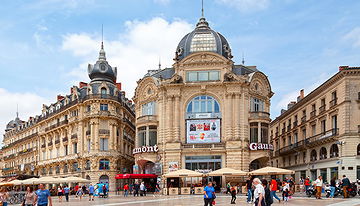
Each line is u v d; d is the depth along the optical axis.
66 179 48.59
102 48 77.31
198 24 63.56
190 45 59.72
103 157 68.75
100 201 38.72
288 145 69.88
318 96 56.16
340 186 38.62
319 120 55.34
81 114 72.25
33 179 49.47
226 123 55.00
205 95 56.41
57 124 80.25
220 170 46.84
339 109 48.47
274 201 32.50
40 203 18.83
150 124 57.59
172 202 33.88
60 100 84.00
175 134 55.50
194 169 54.78
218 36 60.41
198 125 55.69
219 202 33.12
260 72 58.50
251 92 56.81
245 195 45.66
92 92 71.31
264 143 56.09
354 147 46.22
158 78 59.22
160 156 55.56
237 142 54.03
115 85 76.31
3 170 111.00
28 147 96.56
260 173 44.59
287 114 72.50
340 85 48.50
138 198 43.12
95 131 69.38
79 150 71.62
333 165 49.72
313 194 39.81
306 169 59.81
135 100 61.34
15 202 43.31
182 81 56.72
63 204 34.84
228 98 55.31
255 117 55.75
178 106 56.12
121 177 52.09
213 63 56.31
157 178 54.91
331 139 50.06
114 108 71.50
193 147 54.91
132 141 83.00
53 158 80.94
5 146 115.50
